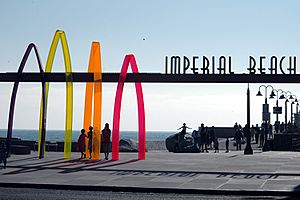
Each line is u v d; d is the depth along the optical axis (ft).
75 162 98.84
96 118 106.42
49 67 109.40
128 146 146.61
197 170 82.99
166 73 105.40
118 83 105.29
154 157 115.75
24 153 124.36
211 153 135.44
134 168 86.38
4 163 86.63
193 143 140.87
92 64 106.83
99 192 61.41
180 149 139.74
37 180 68.95
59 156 115.44
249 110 131.44
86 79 107.65
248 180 69.62
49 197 55.72
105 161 102.01
